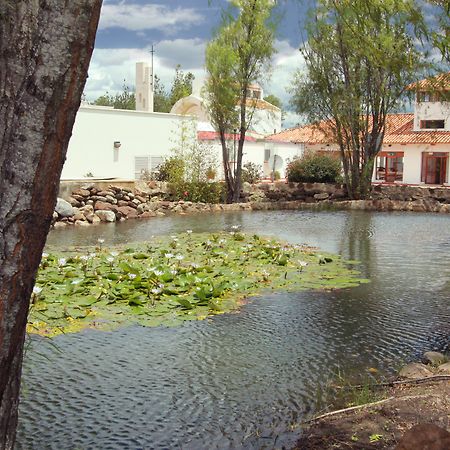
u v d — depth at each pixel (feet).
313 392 14.74
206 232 47.14
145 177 77.20
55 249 35.53
